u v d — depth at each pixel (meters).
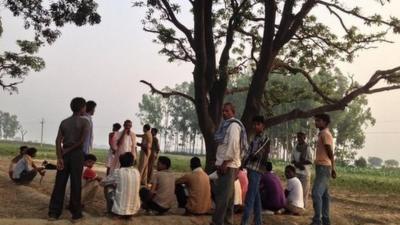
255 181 10.35
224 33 20.72
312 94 20.58
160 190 11.08
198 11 15.48
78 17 15.44
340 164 91.12
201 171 11.22
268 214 11.88
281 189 12.12
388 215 14.77
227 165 9.75
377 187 31.20
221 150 9.89
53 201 9.74
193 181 11.06
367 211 15.97
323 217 11.45
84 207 11.68
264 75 15.80
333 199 19.56
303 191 13.40
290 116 16.31
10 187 14.16
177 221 10.33
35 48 33.91
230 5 19.80
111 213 10.33
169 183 11.17
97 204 12.59
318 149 11.24
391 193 26.33
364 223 13.16
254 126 10.66
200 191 11.01
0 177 16.48
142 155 16.19
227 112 10.03
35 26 17.19
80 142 9.76
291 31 16.03
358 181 37.34
